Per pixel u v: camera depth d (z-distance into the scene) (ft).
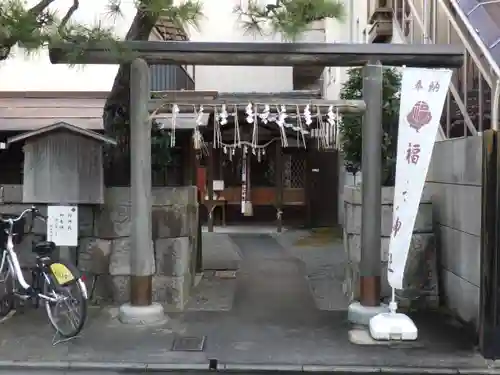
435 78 19.92
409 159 20.12
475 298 20.53
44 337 20.47
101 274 24.70
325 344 19.77
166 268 24.34
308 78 72.02
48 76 39.83
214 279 30.63
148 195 22.30
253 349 19.27
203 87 58.49
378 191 21.97
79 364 17.90
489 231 18.40
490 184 18.37
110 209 24.43
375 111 21.76
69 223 22.91
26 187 23.09
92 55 21.11
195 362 18.08
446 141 24.40
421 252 24.49
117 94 25.67
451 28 28.81
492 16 20.44
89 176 22.95
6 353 18.84
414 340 20.03
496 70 18.38
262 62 21.76
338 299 26.16
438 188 25.68
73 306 20.15
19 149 35.60
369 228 22.08
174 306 24.27
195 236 29.84
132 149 22.08
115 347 19.40
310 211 54.08
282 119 21.57
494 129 18.37
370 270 22.20
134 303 22.47
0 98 38.91
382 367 17.67
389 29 38.47
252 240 45.68
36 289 21.03
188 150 30.71
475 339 19.98
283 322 22.44
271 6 20.63
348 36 55.98
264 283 29.60
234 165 53.88
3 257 22.33
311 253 38.99
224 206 53.93
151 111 21.93
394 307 20.52
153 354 18.78
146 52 21.44
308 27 20.52
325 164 54.03
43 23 18.92
